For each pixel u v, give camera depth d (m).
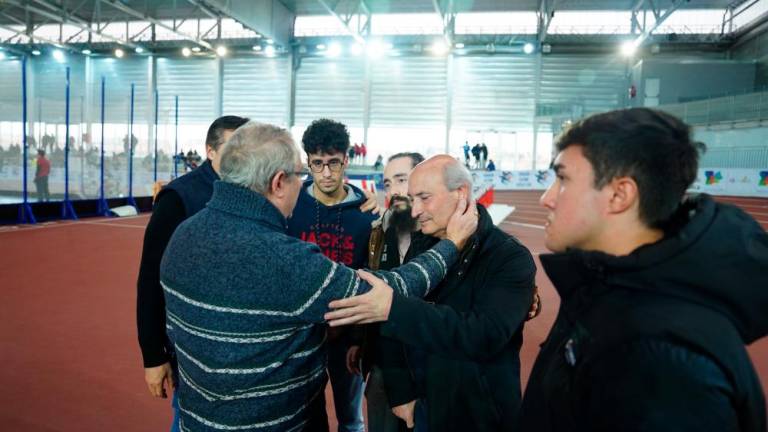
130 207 15.10
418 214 1.62
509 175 25.66
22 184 13.21
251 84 28.55
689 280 0.73
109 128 15.94
